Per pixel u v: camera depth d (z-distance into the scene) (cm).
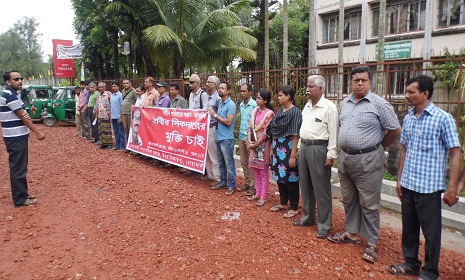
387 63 558
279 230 419
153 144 723
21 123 501
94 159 798
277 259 351
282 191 476
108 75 2383
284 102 441
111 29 1850
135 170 689
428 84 305
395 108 585
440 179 304
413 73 539
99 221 445
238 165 756
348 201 378
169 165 725
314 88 388
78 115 1172
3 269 340
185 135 632
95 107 998
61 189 579
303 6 2464
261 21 1627
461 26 1326
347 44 1730
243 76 819
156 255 359
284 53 1210
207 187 588
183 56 1339
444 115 300
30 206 505
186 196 536
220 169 573
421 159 310
